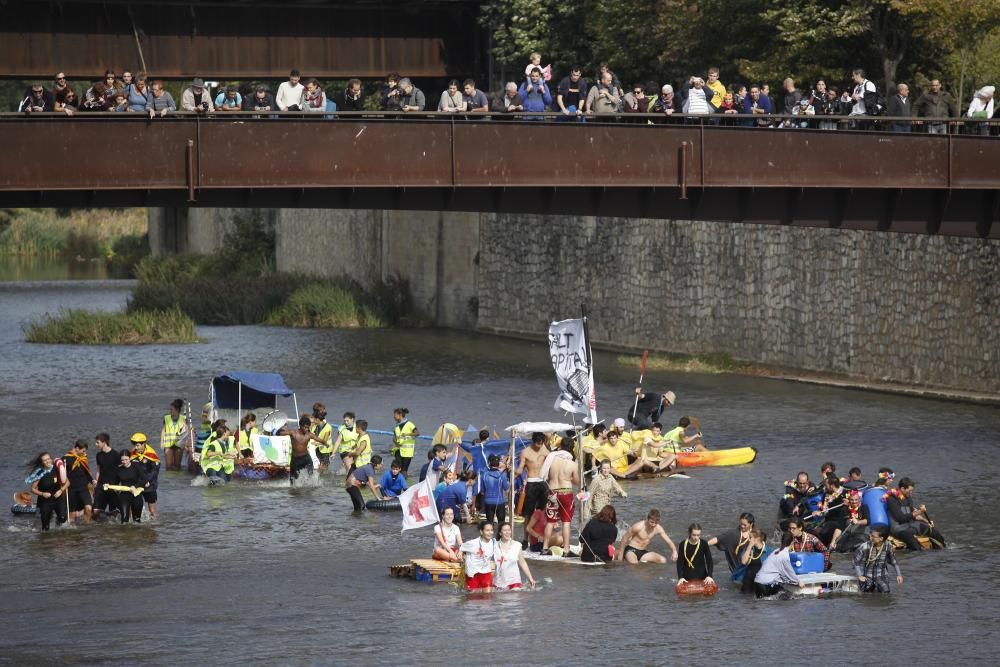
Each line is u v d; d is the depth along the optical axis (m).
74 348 124.81
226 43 121.94
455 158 70.38
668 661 43.09
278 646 44.66
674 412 89.19
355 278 163.25
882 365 97.56
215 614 48.16
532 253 131.88
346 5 125.06
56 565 54.56
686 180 73.00
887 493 57.44
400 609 48.78
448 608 48.94
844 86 110.31
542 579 53.03
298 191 70.56
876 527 51.16
